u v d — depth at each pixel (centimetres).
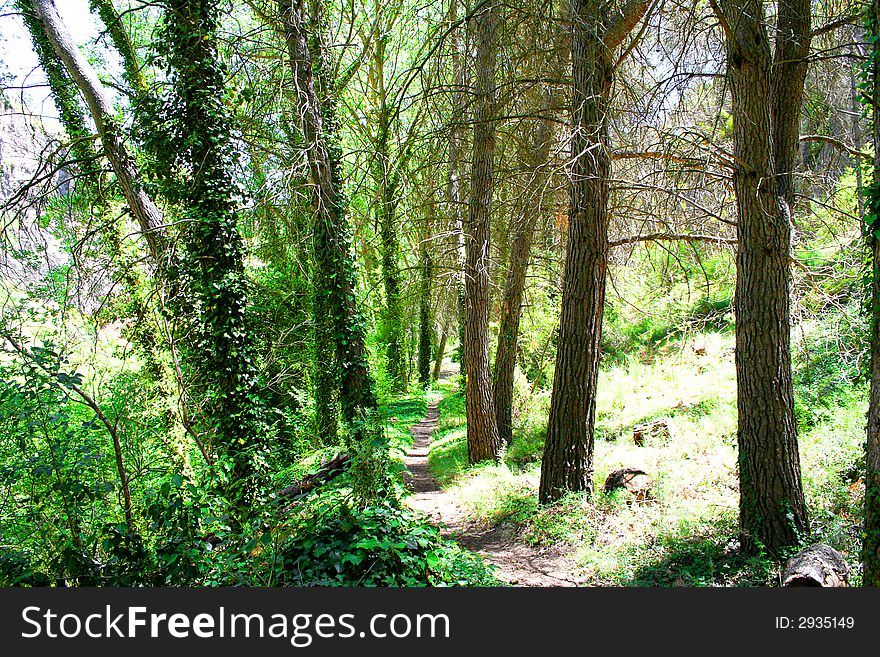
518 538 823
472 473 1230
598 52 812
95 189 1028
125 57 1144
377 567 496
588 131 820
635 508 774
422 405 2705
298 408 1165
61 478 475
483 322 1312
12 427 468
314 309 1116
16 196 878
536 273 1605
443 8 1388
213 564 466
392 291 1998
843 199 972
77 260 854
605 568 652
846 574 542
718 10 624
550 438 891
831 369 981
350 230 1017
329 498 592
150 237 962
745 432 656
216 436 880
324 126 1012
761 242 651
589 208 857
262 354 1059
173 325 909
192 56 888
